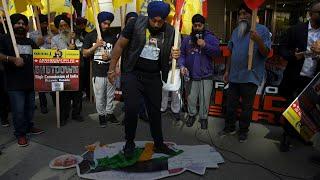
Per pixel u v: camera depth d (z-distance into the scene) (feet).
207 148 14.24
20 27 14.75
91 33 17.35
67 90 17.19
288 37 14.37
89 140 15.58
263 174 12.07
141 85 12.66
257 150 14.29
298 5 28.68
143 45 12.04
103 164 12.61
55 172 12.27
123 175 11.85
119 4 17.17
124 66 12.52
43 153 14.06
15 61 14.01
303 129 12.31
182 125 17.90
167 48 12.32
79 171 12.19
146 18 12.10
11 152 14.23
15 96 14.64
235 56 14.90
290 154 13.87
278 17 30.09
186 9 17.70
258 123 18.04
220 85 19.15
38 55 16.37
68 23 18.16
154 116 13.11
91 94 23.47
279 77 17.28
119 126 17.80
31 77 15.23
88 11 19.39
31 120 16.35
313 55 13.01
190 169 12.26
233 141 15.39
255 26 13.25
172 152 13.52
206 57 16.57
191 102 17.40
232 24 31.14
